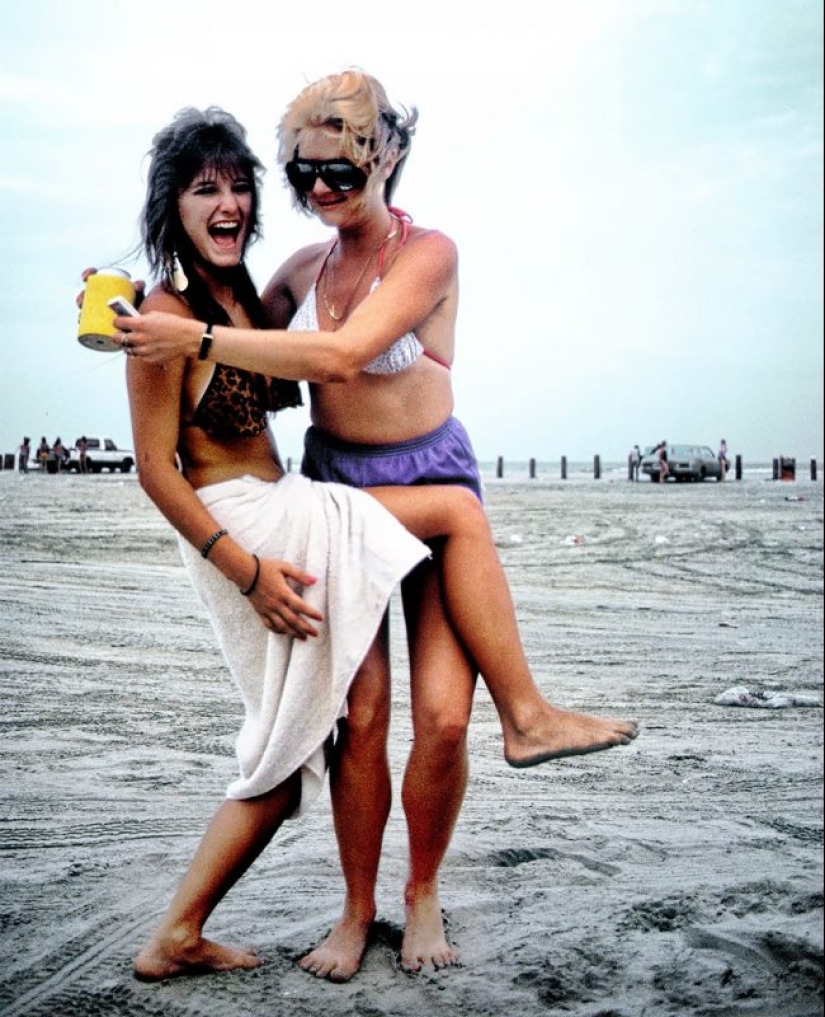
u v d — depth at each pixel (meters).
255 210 3.01
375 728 2.92
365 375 3.04
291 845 3.88
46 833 3.84
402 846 3.89
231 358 2.65
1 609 8.43
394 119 3.01
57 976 2.79
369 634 2.79
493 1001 2.68
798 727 5.68
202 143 2.90
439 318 3.09
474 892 3.38
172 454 2.85
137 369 2.80
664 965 2.86
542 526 17.89
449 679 2.94
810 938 2.99
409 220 3.10
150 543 13.54
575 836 3.91
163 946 2.80
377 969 2.88
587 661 7.42
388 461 3.07
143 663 6.80
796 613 9.89
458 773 2.95
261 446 3.07
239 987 2.76
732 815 4.20
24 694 5.88
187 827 3.94
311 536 2.83
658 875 3.54
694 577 12.30
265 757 2.82
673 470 38.72
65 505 18.75
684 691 6.53
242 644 2.96
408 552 2.78
